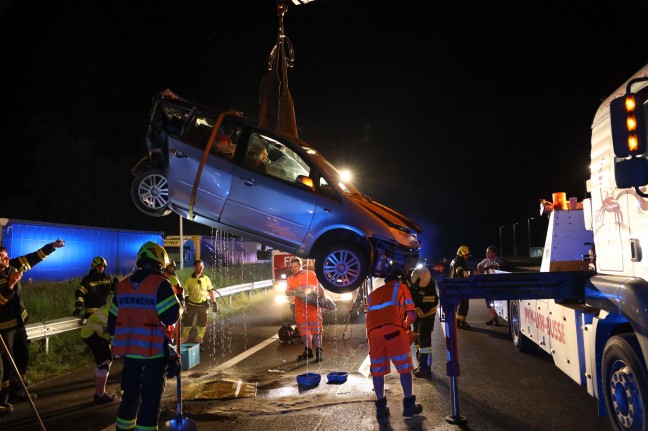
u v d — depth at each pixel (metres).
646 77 4.21
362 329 12.61
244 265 36.19
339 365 8.73
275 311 16.94
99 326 6.84
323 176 7.52
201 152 7.45
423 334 7.90
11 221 19.44
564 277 5.45
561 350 6.36
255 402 6.66
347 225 7.40
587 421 5.68
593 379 5.12
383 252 7.47
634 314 4.23
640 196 4.37
